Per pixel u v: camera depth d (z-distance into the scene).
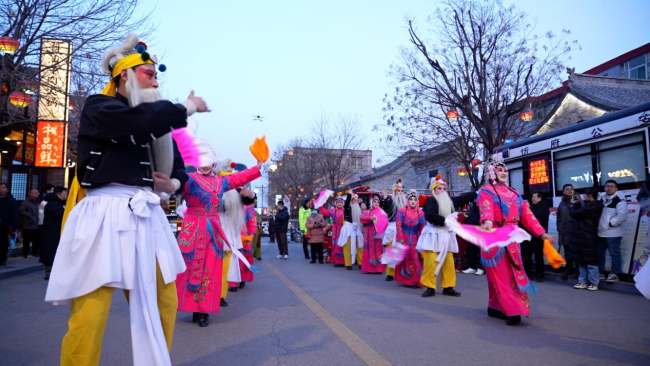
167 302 2.62
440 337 4.72
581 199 8.80
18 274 10.45
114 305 6.61
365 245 11.59
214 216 5.46
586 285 8.42
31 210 13.40
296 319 5.63
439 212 7.51
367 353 4.12
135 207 2.35
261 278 10.23
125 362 3.86
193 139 2.92
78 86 13.98
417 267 8.60
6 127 16.03
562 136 10.24
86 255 2.23
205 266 5.31
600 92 18.69
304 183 40.38
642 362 3.89
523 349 4.28
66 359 2.25
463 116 16.45
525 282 5.32
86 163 2.34
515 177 11.83
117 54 2.50
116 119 2.17
